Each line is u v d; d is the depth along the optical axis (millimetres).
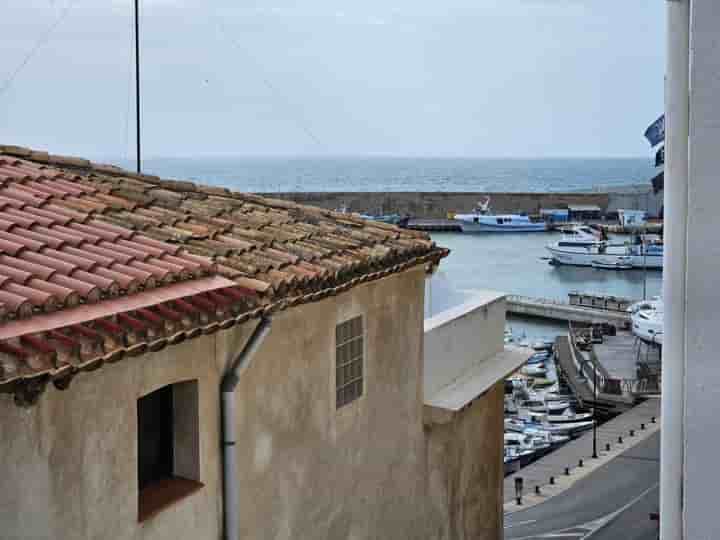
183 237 7434
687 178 1857
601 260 97562
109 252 6363
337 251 8383
